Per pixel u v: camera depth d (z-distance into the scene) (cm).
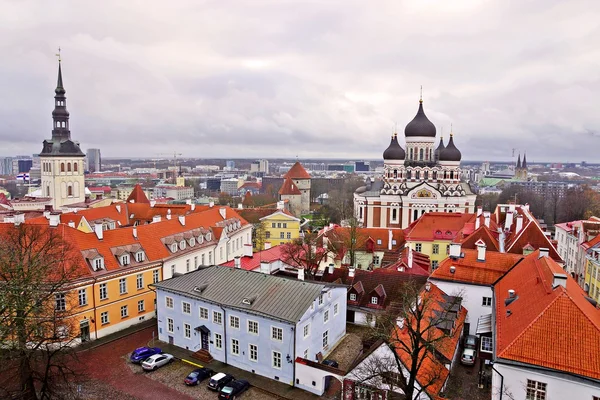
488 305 6250
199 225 9475
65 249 6172
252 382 5388
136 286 7100
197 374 5372
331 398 5050
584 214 18662
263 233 12850
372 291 6950
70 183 16962
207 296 5944
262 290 5831
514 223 9338
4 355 4669
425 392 4281
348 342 6425
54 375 4991
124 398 4991
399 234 10512
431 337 4522
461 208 14175
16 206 15025
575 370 3641
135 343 6406
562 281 4294
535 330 3941
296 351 5259
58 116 16600
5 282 5075
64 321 5409
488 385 4991
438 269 6656
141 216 11344
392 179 14788
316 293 5619
